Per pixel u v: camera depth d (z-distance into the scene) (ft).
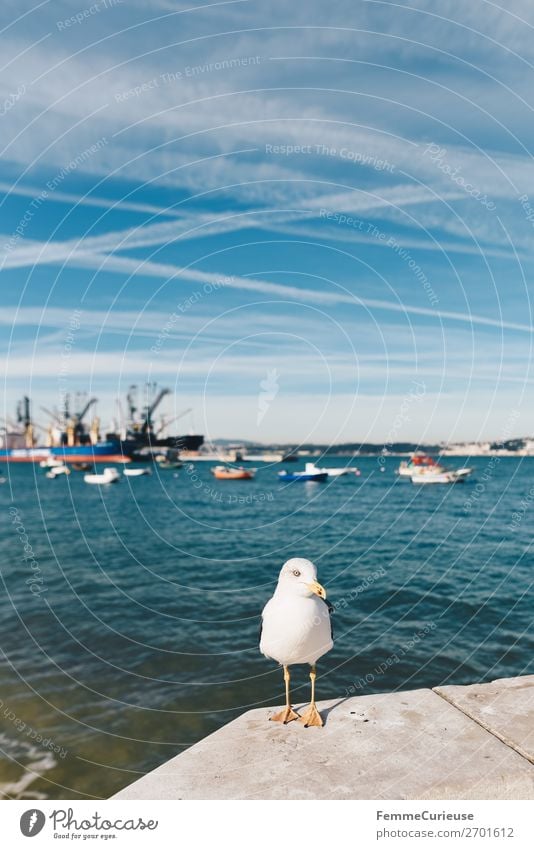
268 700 30.17
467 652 36.63
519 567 61.21
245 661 35.35
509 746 10.93
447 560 66.33
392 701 12.96
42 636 40.09
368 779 10.18
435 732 11.53
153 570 64.28
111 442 267.39
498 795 9.84
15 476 261.03
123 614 45.78
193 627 42.45
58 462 285.02
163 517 118.11
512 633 39.99
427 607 46.75
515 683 13.53
